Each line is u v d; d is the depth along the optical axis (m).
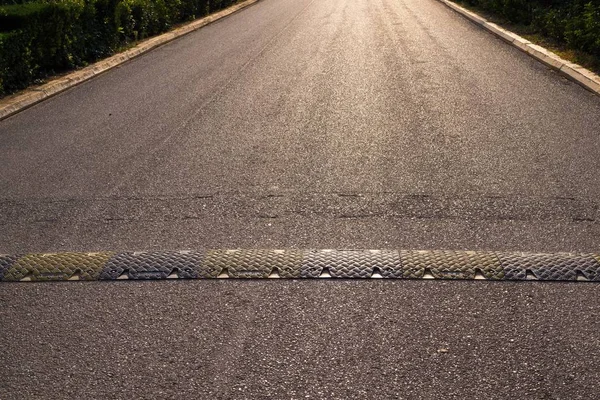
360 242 4.44
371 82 9.28
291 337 3.39
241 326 3.51
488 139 6.49
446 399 2.90
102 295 3.90
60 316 3.69
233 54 12.15
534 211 4.83
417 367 3.12
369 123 7.21
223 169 5.90
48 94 9.17
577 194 5.09
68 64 10.77
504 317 3.53
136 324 3.57
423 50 11.77
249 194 5.31
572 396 2.91
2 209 5.20
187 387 3.04
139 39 14.10
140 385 3.06
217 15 18.98
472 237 4.47
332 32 14.59
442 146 6.34
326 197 5.20
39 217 5.03
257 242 4.48
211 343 3.37
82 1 11.09
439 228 4.62
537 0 13.69
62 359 3.29
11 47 9.10
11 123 7.88
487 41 12.59
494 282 3.89
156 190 5.47
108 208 5.15
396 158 6.05
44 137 7.18
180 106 8.30
